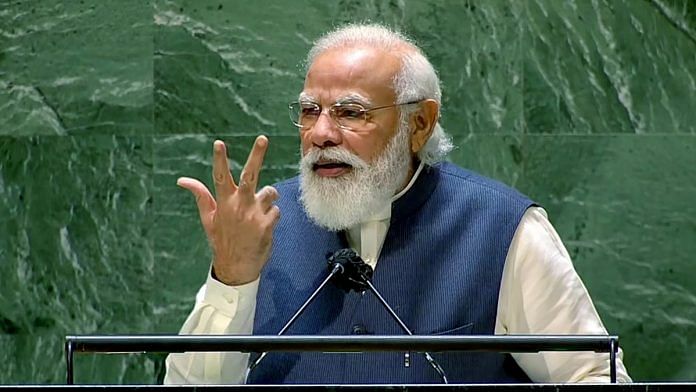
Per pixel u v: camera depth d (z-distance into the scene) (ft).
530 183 45.37
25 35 45.42
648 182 45.34
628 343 45.39
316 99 29.86
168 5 45.37
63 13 45.44
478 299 30.09
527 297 30.37
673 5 45.21
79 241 45.70
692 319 45.29
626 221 45.37
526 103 45.39
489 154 45.32
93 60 45.50
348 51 30.25
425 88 30.91
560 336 22.20
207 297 28.22
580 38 45.34
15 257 45.75
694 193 45.21
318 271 30.73
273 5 45.27
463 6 45.29
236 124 45.29
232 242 27.35
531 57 45.39
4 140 45.60
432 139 31.71
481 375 29.55
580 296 30.63
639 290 45.39
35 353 45.88
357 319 29.84
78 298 45.73
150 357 46.16
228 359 28.73
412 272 30.40
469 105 45.39
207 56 45.29
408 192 31.22
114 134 45.55
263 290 30.50
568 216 45.39
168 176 45.44
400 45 31.01
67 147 45.62
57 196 45.70
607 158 45.39
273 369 29.48
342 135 29.63
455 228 30.96
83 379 45.98
